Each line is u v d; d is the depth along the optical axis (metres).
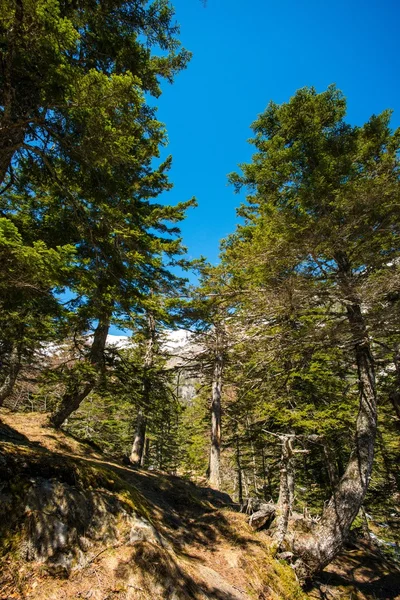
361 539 12.93
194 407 29.09
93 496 4.86
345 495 8.13
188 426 28.12
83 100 5.27
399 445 14.33
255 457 23.72
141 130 8.84
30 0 4.21
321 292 9.16
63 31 4.59
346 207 8.76
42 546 3.85
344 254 10.52
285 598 5.93
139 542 4.59
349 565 9.88
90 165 6.39
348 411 11.87
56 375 9.84
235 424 17.94
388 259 9.05
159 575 4.23
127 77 5.20
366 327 8.93
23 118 6.08
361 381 9.61
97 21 6.90
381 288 8.27
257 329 10.40
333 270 10.38
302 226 9.05
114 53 7.53
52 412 11.49
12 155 6.46
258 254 9.43
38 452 5.17
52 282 4.80
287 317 10.27
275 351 10.16
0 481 4.20
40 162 7.01
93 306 8.80
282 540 7.25
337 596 7.48
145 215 12.30
